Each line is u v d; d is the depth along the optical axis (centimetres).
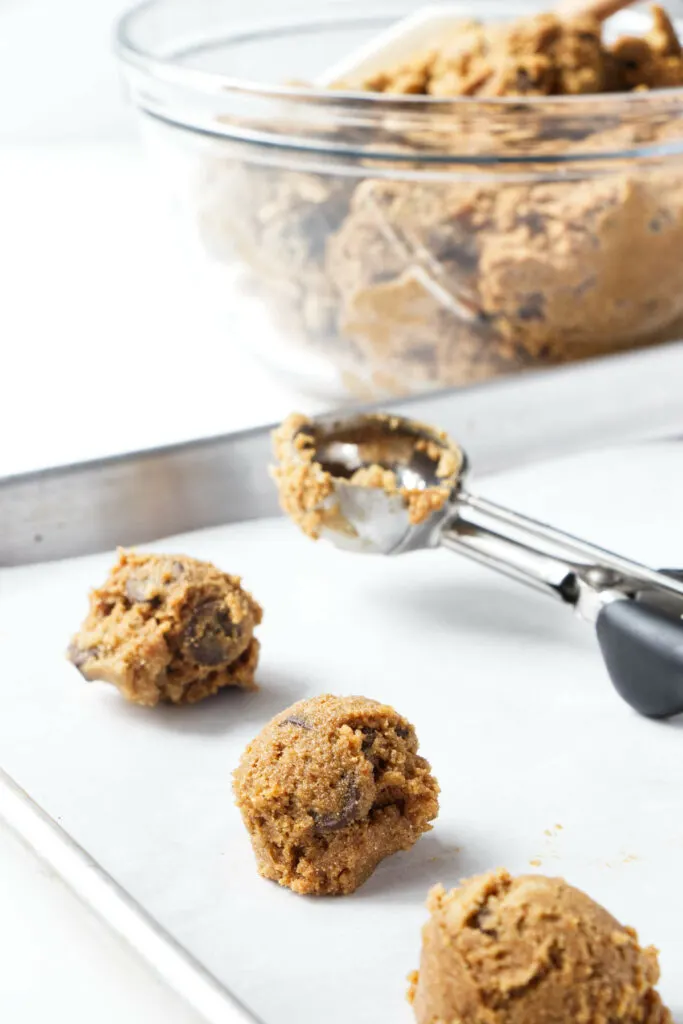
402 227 58
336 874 38
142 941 36
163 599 45
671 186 58
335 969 36
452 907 34
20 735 43
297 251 60
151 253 83
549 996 33
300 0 73
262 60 72
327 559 52
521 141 57
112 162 102
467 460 49
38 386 66
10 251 84
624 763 43
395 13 72
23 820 39
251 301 62
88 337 71
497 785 42
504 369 62
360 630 48
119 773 42
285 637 48
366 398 64
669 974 36
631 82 62
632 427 60
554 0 70
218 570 45
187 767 42
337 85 62
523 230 58
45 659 47
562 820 41
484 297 59
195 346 70
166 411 63
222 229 62
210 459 54
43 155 103
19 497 51
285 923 38
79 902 38
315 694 45
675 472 57
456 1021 34
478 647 47
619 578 46
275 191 60
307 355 63
